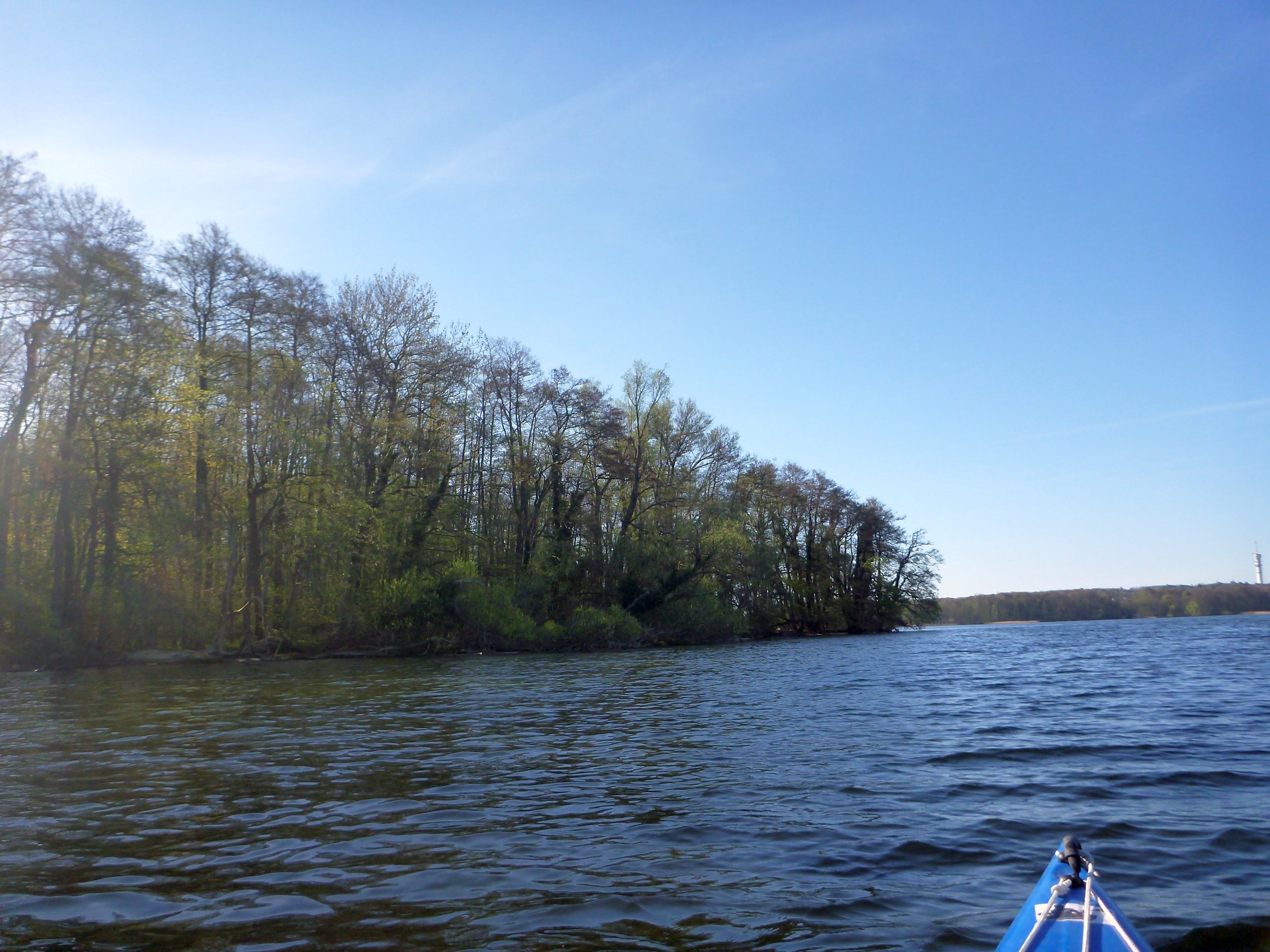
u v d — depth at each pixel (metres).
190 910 5.92
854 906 5.94
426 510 41.31
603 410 50.41
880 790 9.55
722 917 5.74
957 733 13.81
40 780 10.36
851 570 69.38
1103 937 4.66
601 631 46.41
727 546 52.97
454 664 34.22
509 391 48.41
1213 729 13.92
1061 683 22.86
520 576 46.50
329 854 7.21
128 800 9.29
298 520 35.84
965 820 8.20
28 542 34.25
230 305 34.97
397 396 40.34
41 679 26.67
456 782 10.13
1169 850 7.20
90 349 30.78
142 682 25.31
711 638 54.84
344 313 38.75
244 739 13.66
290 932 5.52
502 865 6.91
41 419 31.89
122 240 31.02
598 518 52.38
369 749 12.63
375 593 39.28
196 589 36.22
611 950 5.21
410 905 6.00
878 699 19.33
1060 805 8.78
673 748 12.56
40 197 29.11
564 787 9.85
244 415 34.38
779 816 8.41
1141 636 56.59
